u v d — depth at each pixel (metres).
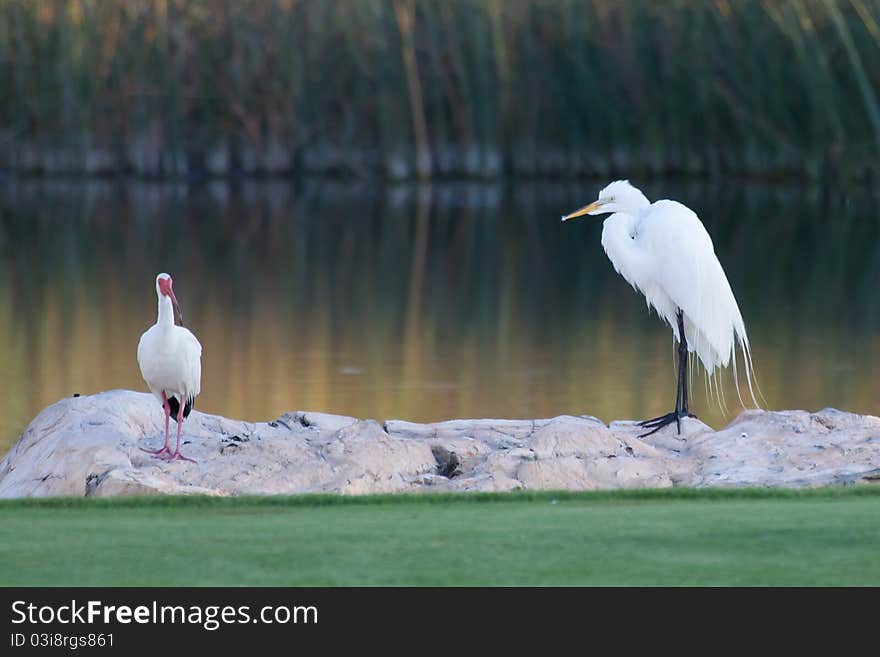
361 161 59.09
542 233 41.56
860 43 52.53
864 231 40.84
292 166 59.44
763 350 21.45
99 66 57.22
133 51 57.22
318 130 58.66
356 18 57.09
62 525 7.36
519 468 10.68
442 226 43.06
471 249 37.09
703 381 18.83
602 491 8.67
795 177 55.50
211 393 17.88
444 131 57.81
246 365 20.05
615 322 24.41
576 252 36.72
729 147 55.91
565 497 8.53
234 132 59.00
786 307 26.12
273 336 22.75
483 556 6.52
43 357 20.75
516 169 57.88
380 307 26.31
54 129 57.84
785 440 11.38
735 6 54.12
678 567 6.32
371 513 7.81
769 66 54.00
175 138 58.19
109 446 10.70
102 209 47.38
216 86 57.78
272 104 58.38
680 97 55.31
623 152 56.72
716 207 47.66
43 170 58.38
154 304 26.56
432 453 11.45
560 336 22.81
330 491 10.01
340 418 12.93
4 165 58.31
